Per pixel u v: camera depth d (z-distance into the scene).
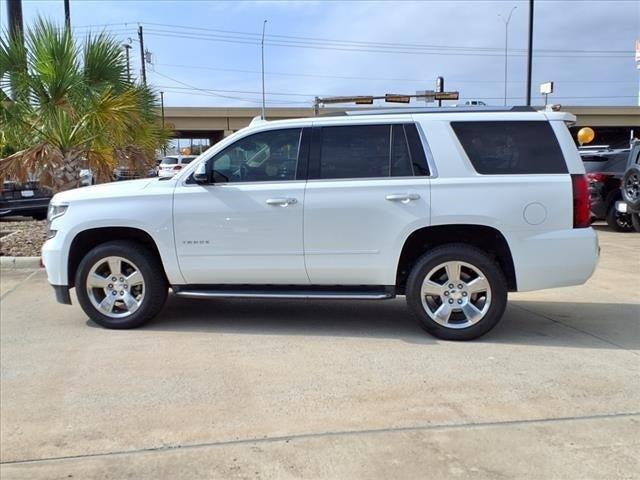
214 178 5.87
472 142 5.59
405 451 3.54
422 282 5.60
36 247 10.73
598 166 13.84
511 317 6.53
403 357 5.18
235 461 3.46
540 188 5.43
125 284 6.09
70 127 10.77
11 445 3.71
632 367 4.90
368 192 5.59
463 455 3.49
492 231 5.57
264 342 5.64
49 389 4.54
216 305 7.12
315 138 5.76
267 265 5.80
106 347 5.53
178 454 3.56
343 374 4.77
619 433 3.74
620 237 12.59
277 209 5.70
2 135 11.12
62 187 11.03
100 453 3.59
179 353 5.33
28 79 10.50
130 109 11.09
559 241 5.41
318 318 6.52
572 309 6.88
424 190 5.52
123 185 6.15
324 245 5.68
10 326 6.27
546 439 3.67
